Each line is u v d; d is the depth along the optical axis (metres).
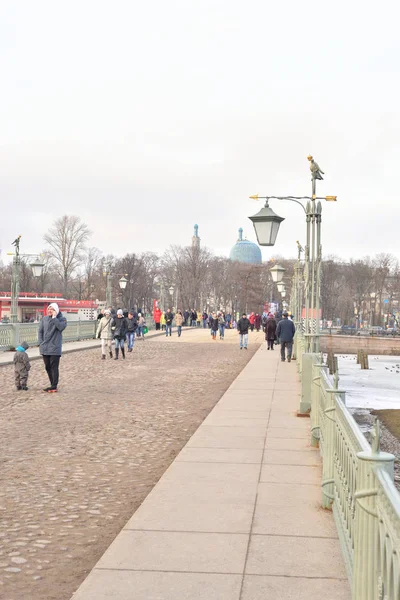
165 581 5.17
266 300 145.00
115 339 29.30
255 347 40.97
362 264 145.62
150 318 68.00
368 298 140.75
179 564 5.52
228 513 6.94
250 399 16.12
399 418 31.17
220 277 141.75
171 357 31.38
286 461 9.36
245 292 136.75
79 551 6.05
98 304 102.75
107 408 14.91
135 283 122.25
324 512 6.98
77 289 131.50
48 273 123.50
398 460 20.17
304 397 13.34
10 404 15.23
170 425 12.88
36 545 6.18
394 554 3.05
